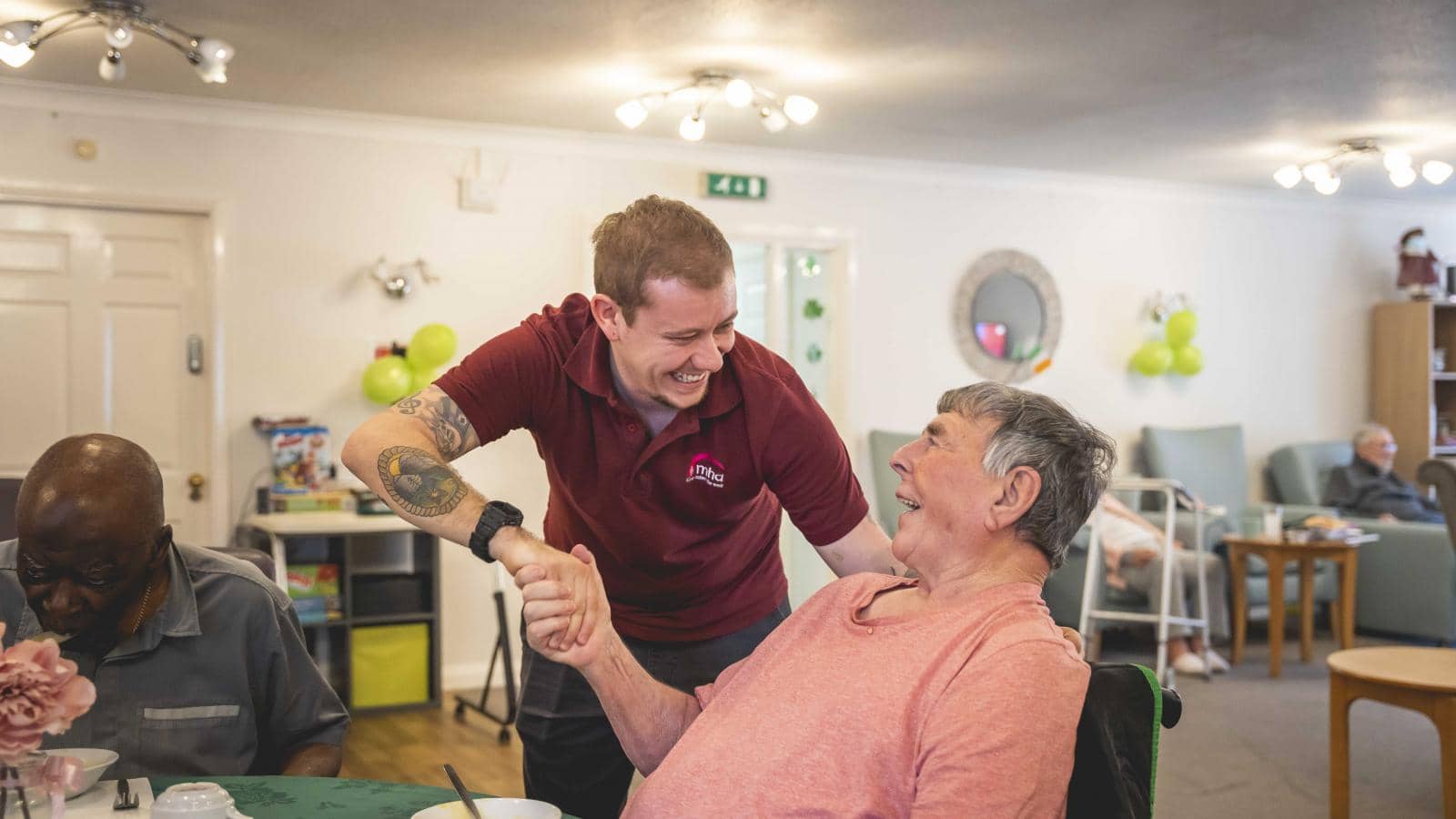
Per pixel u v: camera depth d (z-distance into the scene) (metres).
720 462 2.03
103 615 1.63
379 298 5.43
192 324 5.21
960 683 1.36
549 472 2.19
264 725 1.87
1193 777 4.04
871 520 2.14
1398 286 7.82
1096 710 1.36
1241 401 7.48
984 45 4.35
